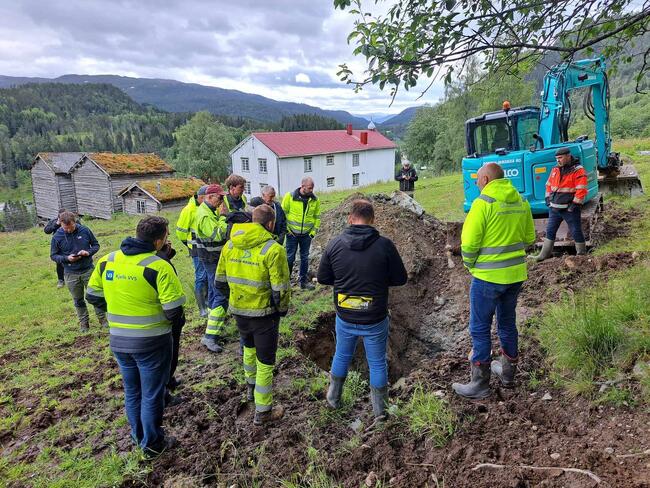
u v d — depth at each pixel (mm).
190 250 7176
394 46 3574
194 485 3549
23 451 4305
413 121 62750
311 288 8281
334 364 4188
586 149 7973
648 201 10680
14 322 8656
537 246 8156
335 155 49656
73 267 7184
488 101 33531
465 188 9016
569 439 3414
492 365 4621
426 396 4164
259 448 3922
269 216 4176
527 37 3865
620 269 6207
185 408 4633
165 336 3750
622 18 3852
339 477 3477
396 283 3926
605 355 4277
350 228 3891
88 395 5227
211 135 62125
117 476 3738
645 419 3443
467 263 4004
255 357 4559
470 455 3396
